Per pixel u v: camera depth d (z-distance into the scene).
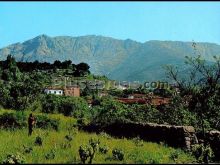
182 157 22.69
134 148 25.84
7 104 61.50
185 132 28.83
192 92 35.53
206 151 22.80
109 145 27.05
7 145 27.39
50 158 21.47
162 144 29.08
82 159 19.52
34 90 62.91
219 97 34.66
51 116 44.91
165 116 40.12
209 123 35.12
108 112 42.62
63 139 30.11
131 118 41.97
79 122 42.09
